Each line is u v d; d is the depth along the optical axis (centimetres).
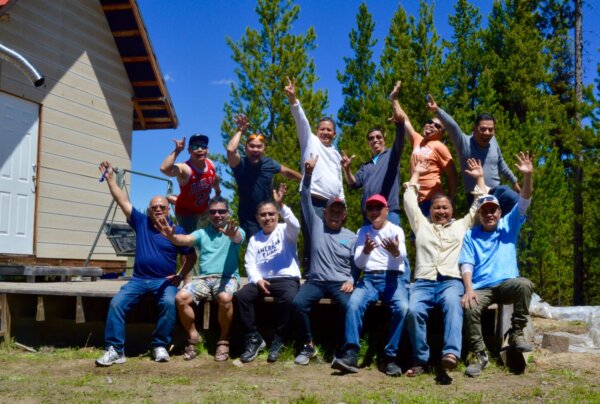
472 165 619
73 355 653
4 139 1000
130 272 1177
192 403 449
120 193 647
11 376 551
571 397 460
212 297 628
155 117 1388
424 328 556
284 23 1603
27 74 430
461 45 2217
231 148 684
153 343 620
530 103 2077
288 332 648
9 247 1003
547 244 1673
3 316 702
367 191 689
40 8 1066
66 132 1121
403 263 584
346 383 520
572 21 2444
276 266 621
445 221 590
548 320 861
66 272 1016
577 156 1655
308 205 627
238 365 589
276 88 1567
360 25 2038
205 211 752
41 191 1064
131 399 464
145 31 1227
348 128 1753
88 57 1178
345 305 587
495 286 561
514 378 533
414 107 1489
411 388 501
